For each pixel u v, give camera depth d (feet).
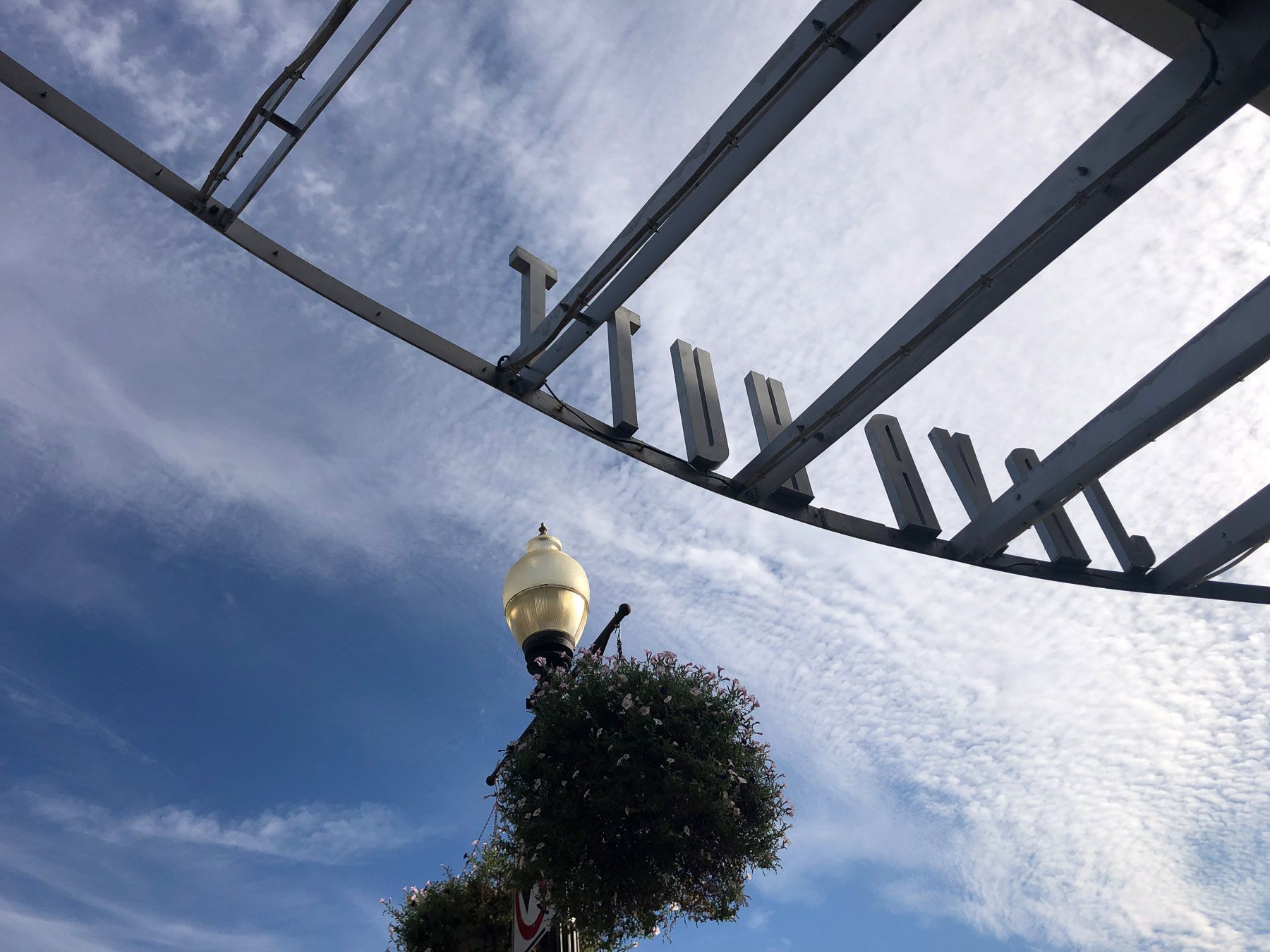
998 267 13.35
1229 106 11.50
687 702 11.30
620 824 10.61
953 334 14.08
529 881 10.65
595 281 13.89
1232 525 17.87
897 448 18.08
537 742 11.10
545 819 10.59
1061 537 18.67
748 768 11.18
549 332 14.52
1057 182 12.84
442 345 14.74
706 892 10.63
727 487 16.30
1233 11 11.07
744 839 10.78
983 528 17.58
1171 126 11.69
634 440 15.66
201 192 13.21
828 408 15.17
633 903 10.45
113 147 12.75
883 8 11.01
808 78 11.66
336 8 11.53
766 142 12.02
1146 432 15.40
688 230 12.91
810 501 16.90
